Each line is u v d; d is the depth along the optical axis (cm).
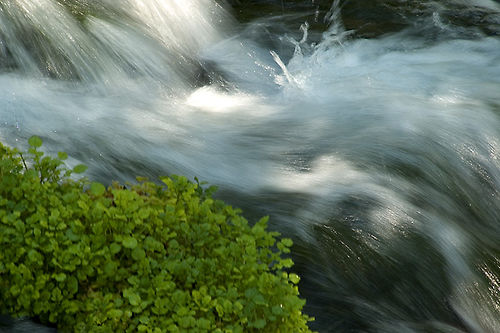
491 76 1239
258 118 1043
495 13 1595
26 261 491
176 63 1193
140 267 496
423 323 650
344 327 623
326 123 1017
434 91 1150
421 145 931
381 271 683
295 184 834
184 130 980
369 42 1420
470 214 844
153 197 577
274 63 1305
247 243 519
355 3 1630
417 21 1536
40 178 590
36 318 505
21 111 932
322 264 674
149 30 1227
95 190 537
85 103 996
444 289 691
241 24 1509
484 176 910
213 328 470
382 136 952
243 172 873
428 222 775
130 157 882
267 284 490
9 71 1003
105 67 1085
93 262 496
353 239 712
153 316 470
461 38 1443
